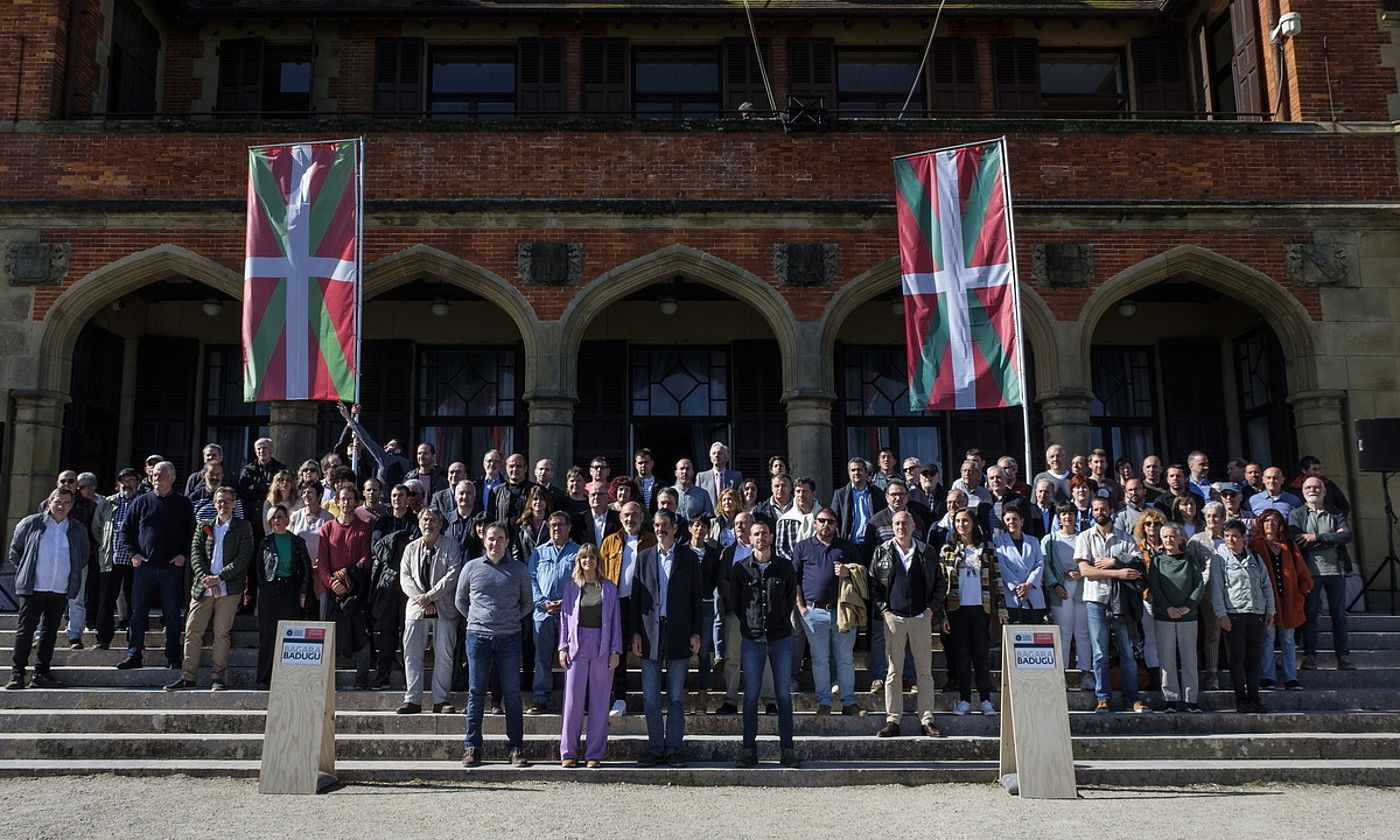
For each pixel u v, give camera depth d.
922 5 15.09
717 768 7.31
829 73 15.19
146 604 8.83
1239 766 7.43
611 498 9.35
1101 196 12.56
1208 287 14.40
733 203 12.27
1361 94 12.94
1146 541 8.65
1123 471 10.92
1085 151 12.65
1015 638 7.18
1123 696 8.50
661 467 14.93
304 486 9.29
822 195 12.48
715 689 8.98
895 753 7.71
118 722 7.89
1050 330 12.21
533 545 8.30
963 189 11.26
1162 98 15.34
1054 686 7.09
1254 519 9.59
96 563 9.88
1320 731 8.22
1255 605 8.45
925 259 11.28
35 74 12.36
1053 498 9.60
